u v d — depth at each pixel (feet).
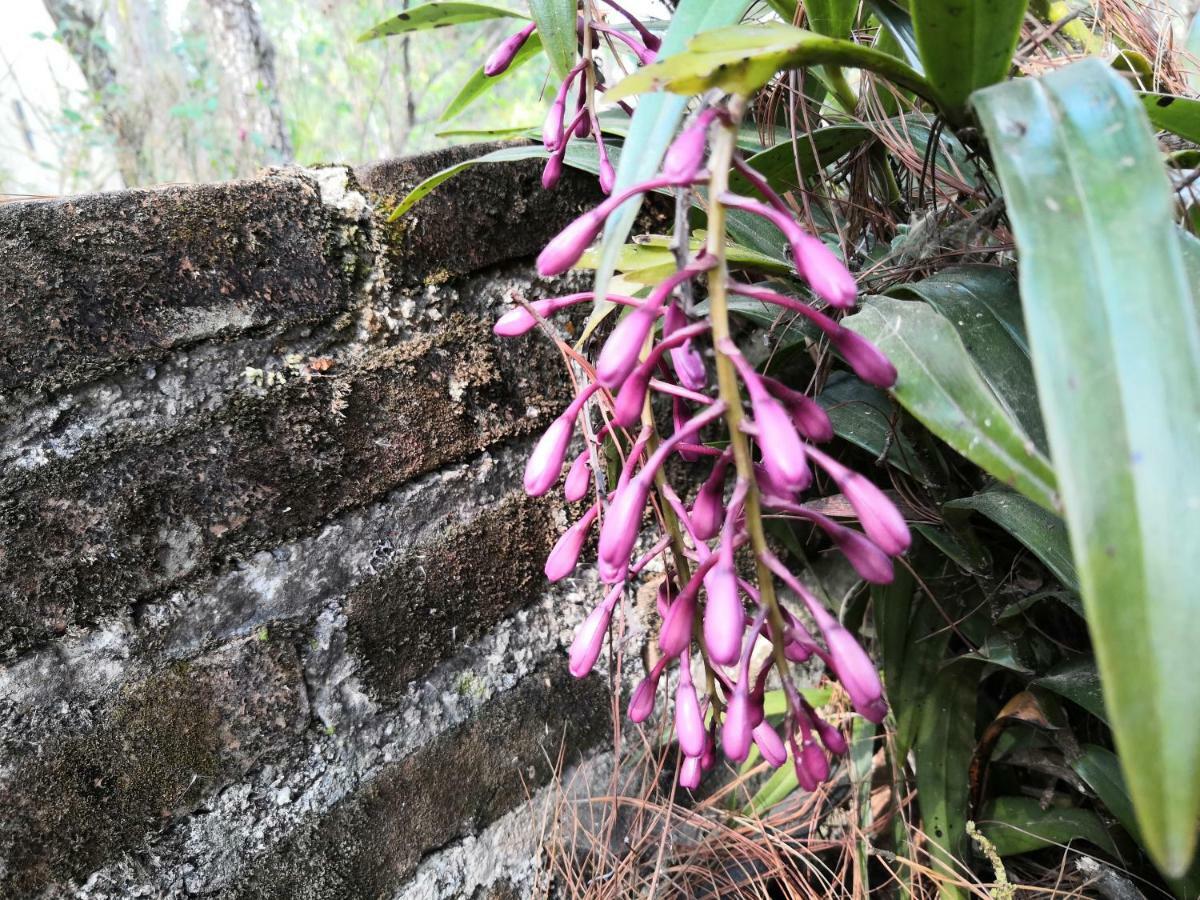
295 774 1.44
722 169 0.77
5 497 1.16
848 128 1.25
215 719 1.36
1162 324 0.65
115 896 1.27
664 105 0.90
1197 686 0.59
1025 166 0.73
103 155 4.49
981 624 1.59
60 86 4.22
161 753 1.31
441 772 1.61
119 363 1.24
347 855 1.49
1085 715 1.69
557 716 1.77
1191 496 0.61
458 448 1.60
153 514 1.28
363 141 4.64
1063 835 1.66
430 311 1.56
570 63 1.25
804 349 1.59
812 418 0.88
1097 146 0.72
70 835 1.23
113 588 1.26
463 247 1.58
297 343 1.41
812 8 1.22
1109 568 0.61
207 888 1.35
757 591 1.03
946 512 1.37
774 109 1.45
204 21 3.99
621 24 1.75
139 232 1.24
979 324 1.12
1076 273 0.67
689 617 0.92
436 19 1.63
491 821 1.68
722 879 1.77
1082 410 0.64
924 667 1.66
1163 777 0.58
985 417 0.83
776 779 1.89
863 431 1.47
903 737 1.67
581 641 1.06
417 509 1.57
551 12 1.23
